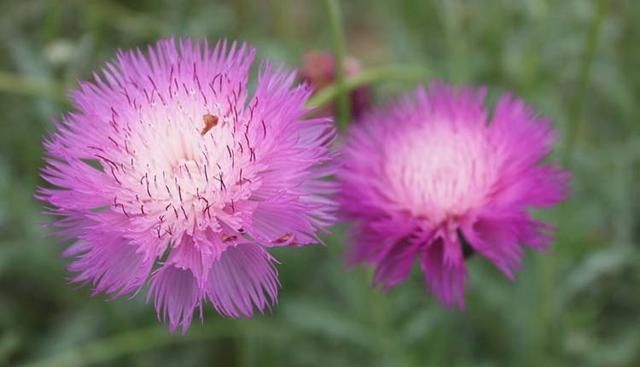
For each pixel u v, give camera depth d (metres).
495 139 0.30
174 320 0.26
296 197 0.26
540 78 0.45
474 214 0.29
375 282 0.30
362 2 0.62
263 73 0.27
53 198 0.26
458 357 0.42
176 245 0.26
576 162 0.44
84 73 0.44
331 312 0.41
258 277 0.26
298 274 0.44
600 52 0.46
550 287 0.38
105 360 0.44
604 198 0.43
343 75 0.34
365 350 0.43
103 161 0.27
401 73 0.36
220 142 0.27
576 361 0.41
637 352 0.42
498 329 0.42
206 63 0.28
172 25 0.48
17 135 0.49
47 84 0.41
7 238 0.46
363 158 0.31
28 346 0.45
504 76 0.47
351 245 0.30
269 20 0.56
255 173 0.26
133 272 0.26
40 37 0.49
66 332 0.43
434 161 0.30
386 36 0.54
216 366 0.45
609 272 0.43
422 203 0.30
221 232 0.26
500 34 0.47
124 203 0.27
